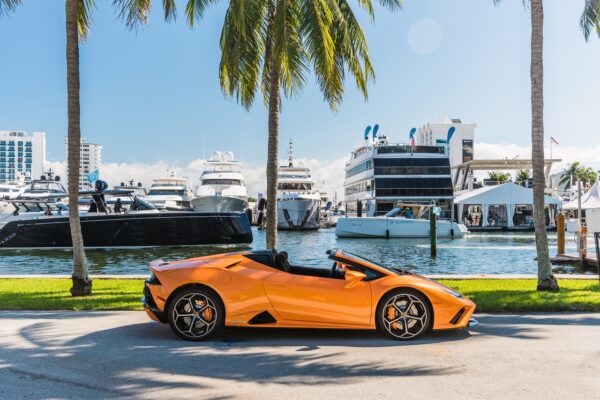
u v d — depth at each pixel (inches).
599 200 1048.2
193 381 158.6
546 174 2220.7
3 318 267.4
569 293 349.7
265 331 232.4
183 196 1903.3
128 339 217.0
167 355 190.1
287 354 192.2
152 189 1887.3
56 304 309.0
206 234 1016.9
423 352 195.6
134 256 887.1
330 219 2370.8
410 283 216.5
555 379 161.0
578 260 698.2
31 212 1080.2
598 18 443.5
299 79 386.6
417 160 1915.6
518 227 1811.0
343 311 214.4
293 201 1882.4
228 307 212.1
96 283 422.6
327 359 185.2
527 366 176.1
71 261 820.6
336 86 443.8
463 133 5221.5
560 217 797.9
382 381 159.0
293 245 1248.2
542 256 367.9
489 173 3703.3
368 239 1439.5
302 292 214.4
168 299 215.8
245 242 1045.8
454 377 163.2
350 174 2389.3
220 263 222.1
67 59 354.6
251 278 215.5
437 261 843.4
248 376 164.1
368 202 2015.3
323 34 380.8
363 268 223.1
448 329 237.8
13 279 463.5
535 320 264.5
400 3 442.6
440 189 1898.4
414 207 1658.5
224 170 1807.3
